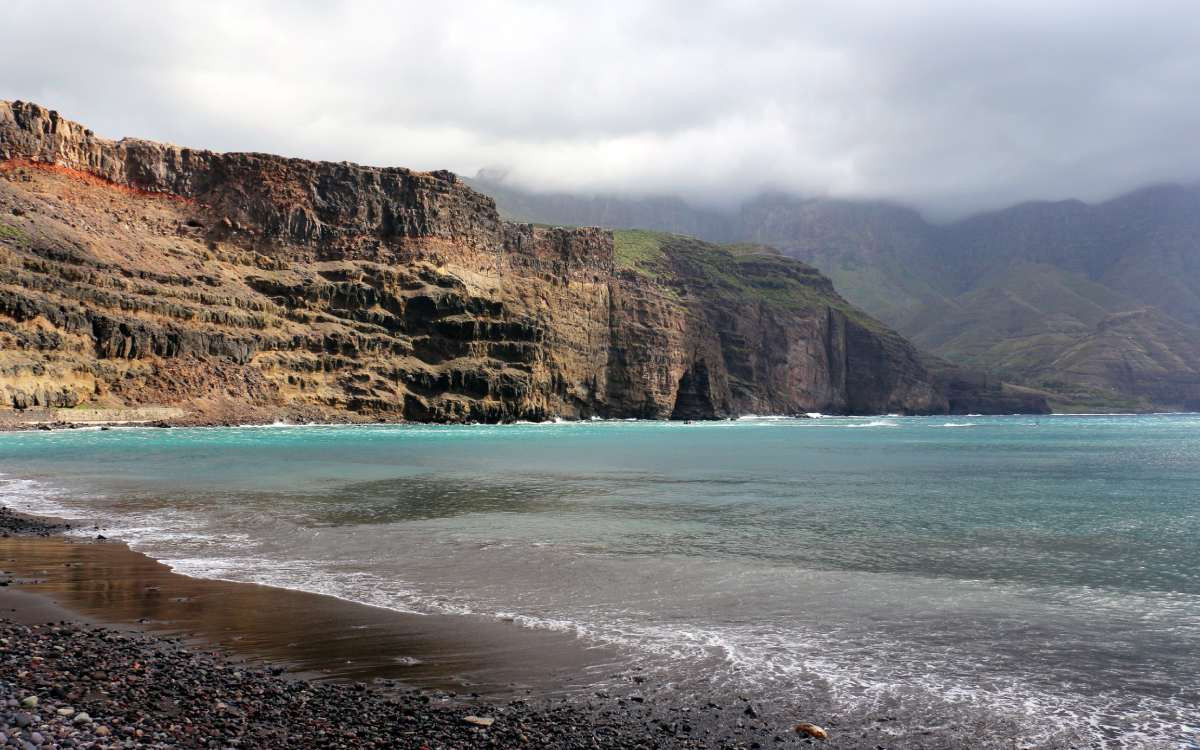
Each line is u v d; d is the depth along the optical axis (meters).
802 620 21.23
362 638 18.86
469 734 13.51
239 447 89.88
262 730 13.17
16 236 129.00
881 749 13.74
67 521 35.97
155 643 17.75
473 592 23.70
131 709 13.49
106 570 25.48
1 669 14.95
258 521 36.81
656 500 48.22
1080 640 19.72
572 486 56.25
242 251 173.00
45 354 119.75
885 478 65.00
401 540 32.41
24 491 47.34
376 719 13.95
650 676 16.80
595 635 19.56
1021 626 20.88
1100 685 16.75
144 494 46.41
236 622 19.83
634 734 13.89
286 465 68.12
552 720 14.35
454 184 197.12
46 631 18.11
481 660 17.53
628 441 124.81
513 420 179.25
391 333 173.50
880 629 20.48
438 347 176.00
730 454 96.38
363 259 183.75
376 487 52.56
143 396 132.00
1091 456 96.00
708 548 31.66
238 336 149.12
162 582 23.98
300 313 164.38
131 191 174.00
